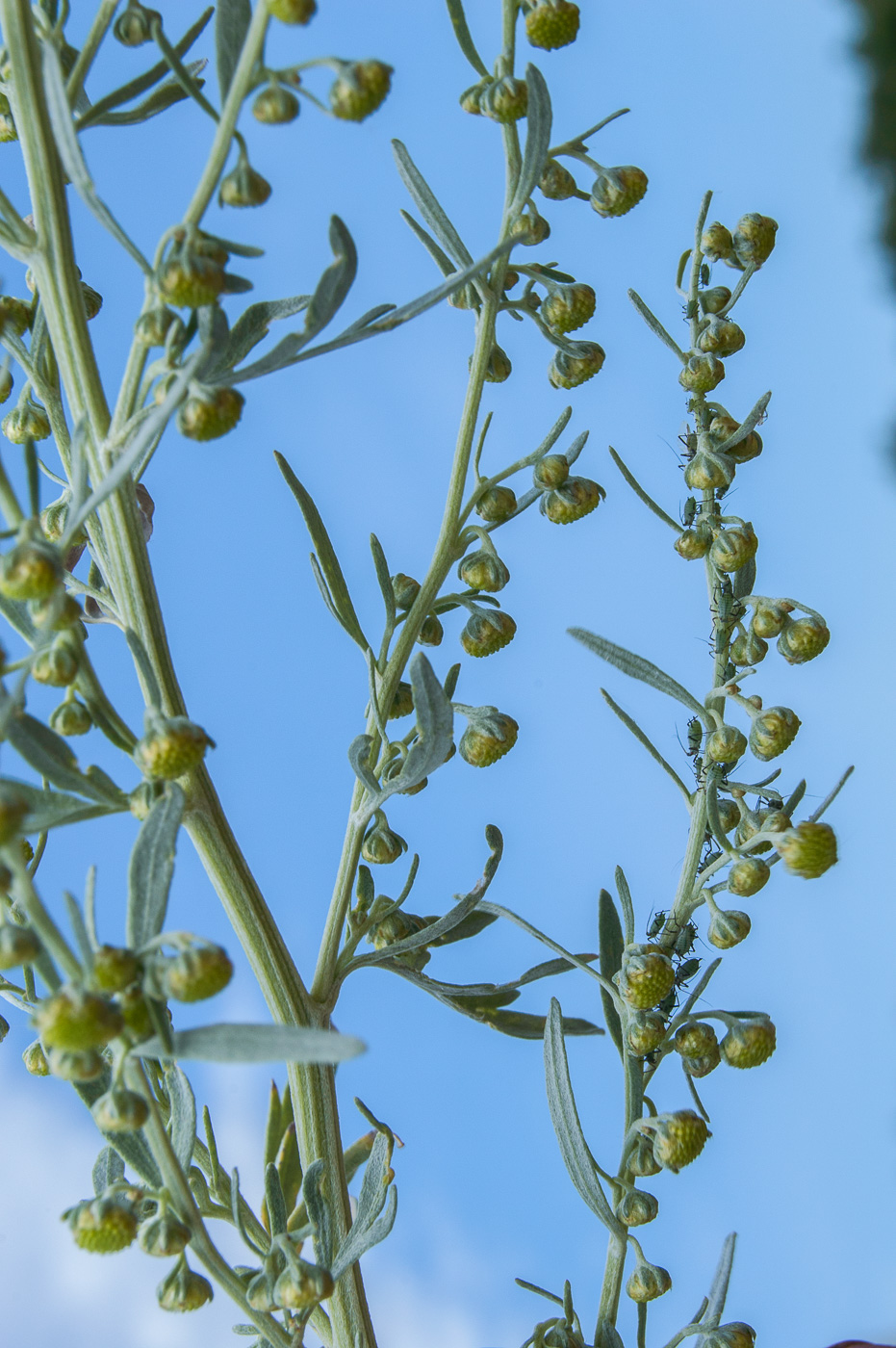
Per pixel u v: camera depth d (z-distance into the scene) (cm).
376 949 26
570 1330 25
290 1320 24
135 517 24
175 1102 24
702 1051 25
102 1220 23
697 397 26
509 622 25
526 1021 27
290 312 25
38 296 25
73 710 24
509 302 25
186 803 25
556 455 26
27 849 25
